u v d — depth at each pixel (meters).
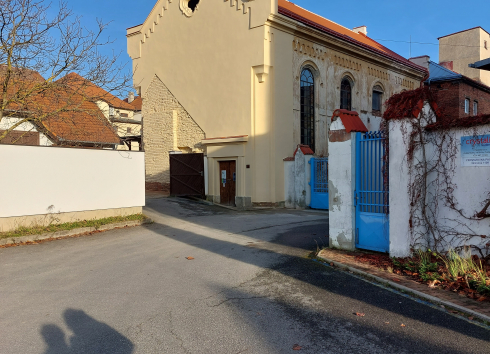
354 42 20.72
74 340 4.14
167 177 20.58
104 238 9.98
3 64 10.93
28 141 17.38
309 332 4.29
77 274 6.72
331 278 6.25
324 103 19.59
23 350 3.93
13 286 6.07
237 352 3.85
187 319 4.68
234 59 17.16
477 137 6.20
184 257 7.91
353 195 7.73
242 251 8.38
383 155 7.29
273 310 4.95
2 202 9.65
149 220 12.17
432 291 5.35
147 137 21.52
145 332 4.32
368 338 4.12
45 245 9.14
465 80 24.03
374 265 6.70
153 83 21.16
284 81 17.11
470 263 5.98
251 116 16.61
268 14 15.84
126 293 5.67
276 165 16.75
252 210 15.86
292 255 7.88
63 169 10.78
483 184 6.15
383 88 24.00
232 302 5.25
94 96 12.38
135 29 21.91
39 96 12.40
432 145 6.70
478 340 4.01
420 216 6.73
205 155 18.44
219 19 17.72
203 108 18.64
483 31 34.97
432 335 4.15
